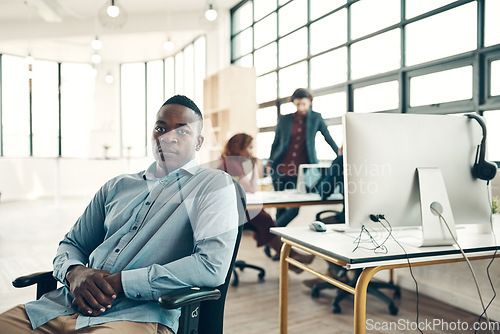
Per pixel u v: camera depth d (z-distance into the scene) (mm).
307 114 3371
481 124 1452
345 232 1676
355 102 4051
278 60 5309
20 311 1117
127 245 1126
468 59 2844
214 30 6340
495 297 2320
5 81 8516
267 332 2201
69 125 9297
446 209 1396
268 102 5410
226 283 1115
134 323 1013
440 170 1423
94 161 9250
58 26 7020
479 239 1508
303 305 2621
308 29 4734
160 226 1117
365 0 3893
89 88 9336
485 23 2758
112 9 5008
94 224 1264
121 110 9445
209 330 1112
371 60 3840
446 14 3053
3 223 5559
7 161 8422
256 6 5746
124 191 1226
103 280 1030
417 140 1404
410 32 3393
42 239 4508
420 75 3270
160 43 7430
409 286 2896
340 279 2818
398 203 1386
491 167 1425
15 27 7109
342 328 2258
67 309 1092
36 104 8961
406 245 1416
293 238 1575
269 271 3438
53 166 9047
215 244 1068
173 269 1034
